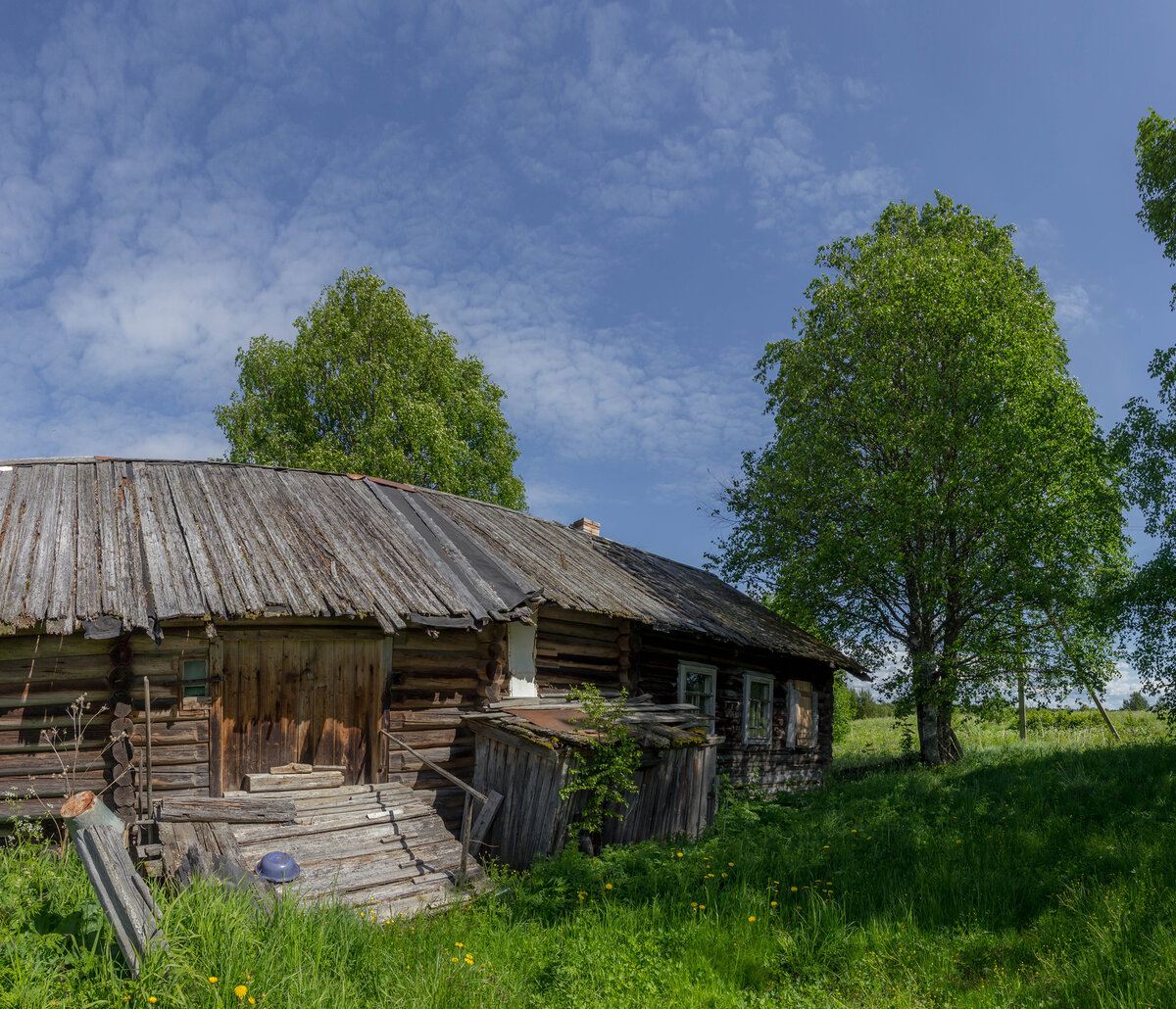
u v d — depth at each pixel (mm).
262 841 8227
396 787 10023
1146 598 13766
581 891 7949
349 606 9844
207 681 9320
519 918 7629
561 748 9656
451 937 6738
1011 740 24625
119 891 5309
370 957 5984
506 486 30234
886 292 18766
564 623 12977
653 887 8188
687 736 11500
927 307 17984
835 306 19750
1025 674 17375
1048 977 5812
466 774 10852
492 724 10523
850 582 18000
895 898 7539
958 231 21094
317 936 6113
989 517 16469
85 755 8562
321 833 8672
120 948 5375
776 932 6793
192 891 6492
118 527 10375
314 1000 5117
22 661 8492
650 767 11070
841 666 19219
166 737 8969
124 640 8852
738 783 15750
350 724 10219
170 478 12266
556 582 13094
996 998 5559
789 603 19719
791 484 18672
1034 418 16578
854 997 5883
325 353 27250
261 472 13508
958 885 7773
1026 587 16312
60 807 8219
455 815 10586
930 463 16828
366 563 11195
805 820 11859
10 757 8320
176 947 5449
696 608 16500
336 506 13031
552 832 9406
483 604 11109
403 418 26578
